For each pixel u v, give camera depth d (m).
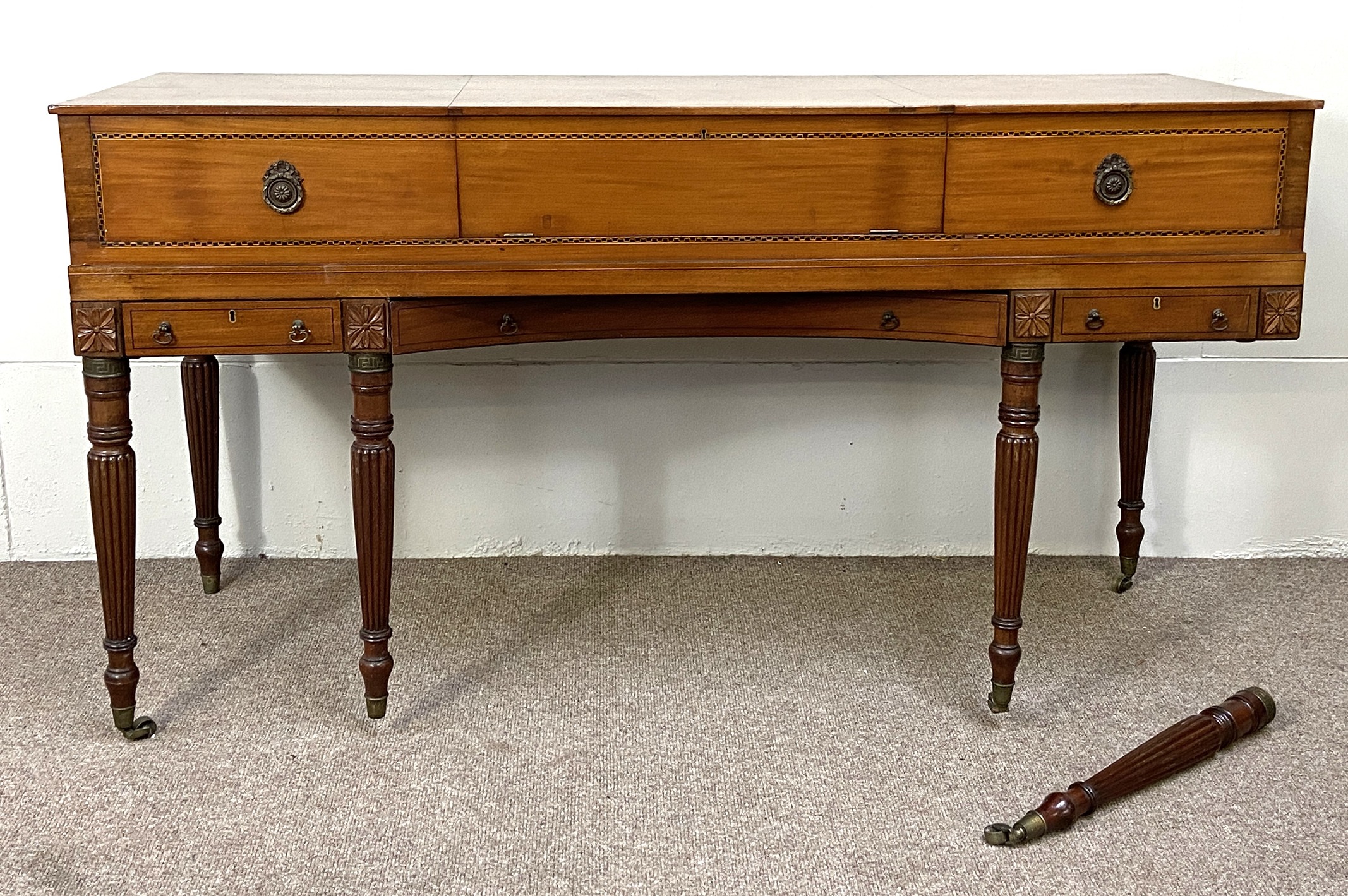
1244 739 2.42
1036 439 2.35
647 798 2.22
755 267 2.26
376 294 2.23
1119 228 2.28
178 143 2.17
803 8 2.98
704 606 2.95
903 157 2.23
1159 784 2.27
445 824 2.15
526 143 2.21
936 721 2.47
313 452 3.14
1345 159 3.02
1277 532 3.24
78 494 3.15
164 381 3.08
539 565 3.16
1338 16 2.97
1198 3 2.98
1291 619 2.90
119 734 2.41
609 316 2.35
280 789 2.24
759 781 2.27
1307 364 3.12
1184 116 2.23
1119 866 2.05
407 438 3.13
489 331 2.32
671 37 2.99
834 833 2.13
